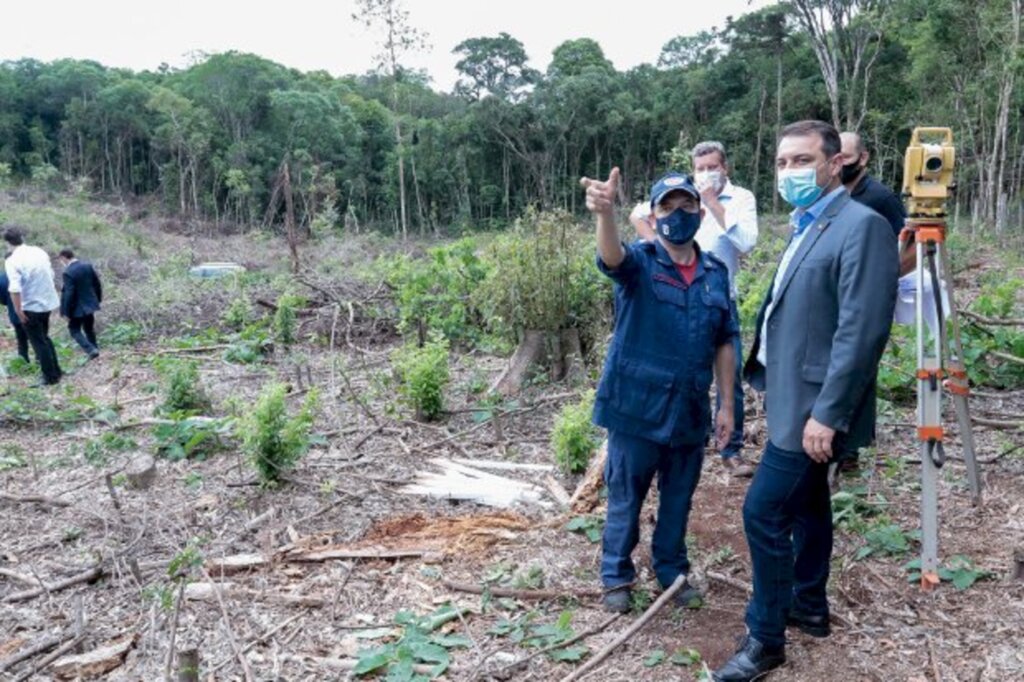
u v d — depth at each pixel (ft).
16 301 27.71
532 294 23.53
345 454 18.53
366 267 50.44
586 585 12.21
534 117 167.22
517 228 25.23
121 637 11.43
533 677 10.17
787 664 10.06
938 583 11.30
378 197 178.19
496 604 11.84
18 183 168.86
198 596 12.28
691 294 10.77
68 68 200.23
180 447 18.83
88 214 124.88
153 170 193.47
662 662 10.29
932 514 10.96
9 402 23.67
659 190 10.36
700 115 165.48
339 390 24.14
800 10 113.80
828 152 9.29
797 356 9.29
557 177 168.86
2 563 13.85
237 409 21.77
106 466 18.53
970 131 91.71
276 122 181.88
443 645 10.79
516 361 23.65
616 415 10.96
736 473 15.94
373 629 11.33
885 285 8.75
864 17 108.37
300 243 103.09
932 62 92.79
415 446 19.12
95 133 189.47
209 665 10.63
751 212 15.78
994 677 9.61
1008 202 96.58
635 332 10.82
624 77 188.34
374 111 197.77
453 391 23.53
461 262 31.76
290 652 10.88
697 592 11.57
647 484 11.39
